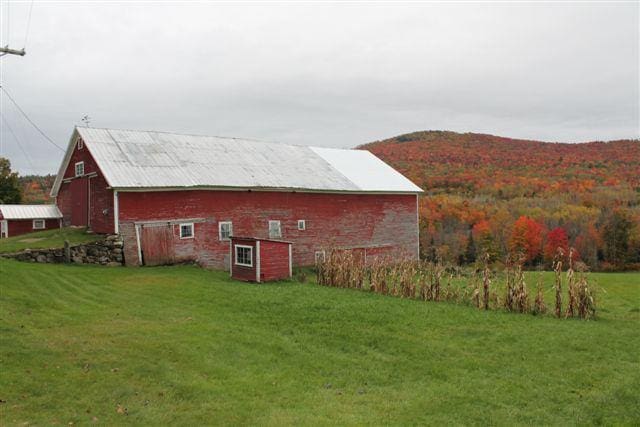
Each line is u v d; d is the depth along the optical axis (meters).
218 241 30.39
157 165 30.00
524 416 9.37
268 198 32.81
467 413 9.47
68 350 11.78
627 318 17.50
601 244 68.88
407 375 11.49
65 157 33.31
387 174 42.25
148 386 10.14
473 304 18.95
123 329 13.84
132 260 26.97
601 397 10.20
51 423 8.41
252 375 11.09
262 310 17.05
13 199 57.75
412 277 21.28
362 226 37.91
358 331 14.69
